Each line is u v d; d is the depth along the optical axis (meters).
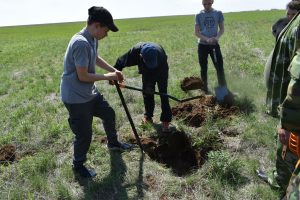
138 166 2.56
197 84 4.08
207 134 2.88
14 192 2.29
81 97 2.25
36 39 16.86
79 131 2.33
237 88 4.07
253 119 3.20
